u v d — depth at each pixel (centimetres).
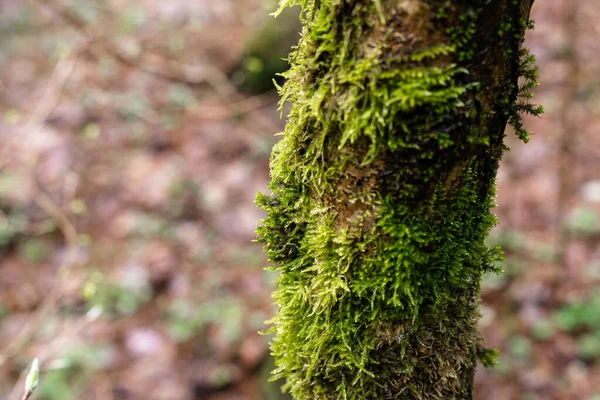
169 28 714
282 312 108
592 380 354
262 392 372
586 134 520
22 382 364
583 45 601
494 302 409
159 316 432
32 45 641
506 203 474
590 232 442
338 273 94
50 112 548
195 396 384
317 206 95
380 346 97
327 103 86
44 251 461
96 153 541
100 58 625
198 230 495
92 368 388
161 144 564
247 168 550
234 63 655
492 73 80
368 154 84
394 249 89
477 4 74
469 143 83
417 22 75
